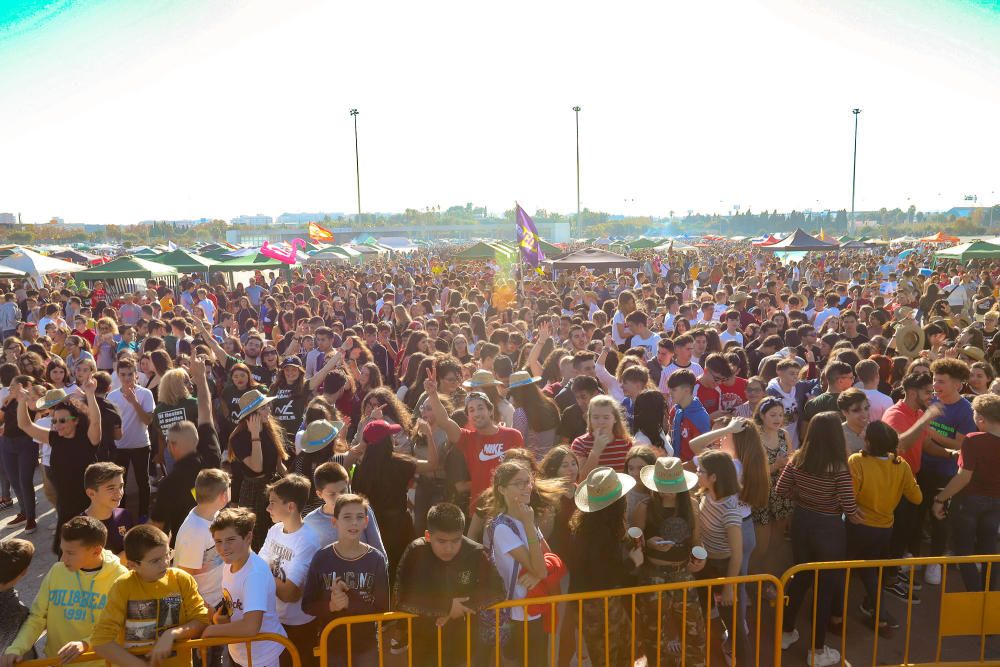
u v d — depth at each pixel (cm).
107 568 379
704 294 1465
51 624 371
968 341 836
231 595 378
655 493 426
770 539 536
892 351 920
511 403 693
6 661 340
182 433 518
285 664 425
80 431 620
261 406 564
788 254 4606
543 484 447
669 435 602
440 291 2077
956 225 11694
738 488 445
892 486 491
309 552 419
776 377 740
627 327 1037
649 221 18775
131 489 847
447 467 546
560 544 453
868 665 476
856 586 583
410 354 978
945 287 1984
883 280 2477
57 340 1121
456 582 365
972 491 505
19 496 751
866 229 12975
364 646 395
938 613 536
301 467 566
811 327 896
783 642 499
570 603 430
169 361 873
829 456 468
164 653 340
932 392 566
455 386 705
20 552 359
